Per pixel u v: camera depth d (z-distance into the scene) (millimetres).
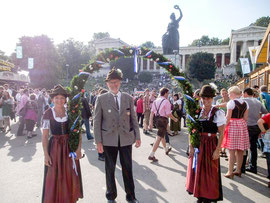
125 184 3408
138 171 4805
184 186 4043
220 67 76500
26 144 7293
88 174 4609
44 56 44281
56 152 2943
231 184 4160
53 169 2883
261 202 3477
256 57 15117
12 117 9875
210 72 46781
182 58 76312
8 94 9516
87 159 5691
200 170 3094
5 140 7898
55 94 3008
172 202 3451
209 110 3260
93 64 3701
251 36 65938
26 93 9156
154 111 5711
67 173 2934
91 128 10672
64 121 3059
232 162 4410
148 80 56219
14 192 3787
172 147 7066
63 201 2830
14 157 5812
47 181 2863
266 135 4219
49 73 44406
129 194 3391
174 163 5383
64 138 3037
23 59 44031
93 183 4148
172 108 9281
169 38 39625
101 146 3268
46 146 2930
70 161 3000
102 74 58281
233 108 4363
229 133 4398
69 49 62500
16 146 7016
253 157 4793
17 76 38562
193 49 75250
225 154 5996
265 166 5246
